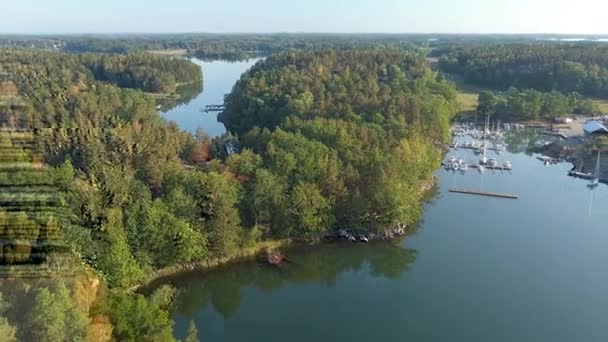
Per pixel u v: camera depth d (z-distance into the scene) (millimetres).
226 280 75812
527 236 91000
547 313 67875
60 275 43938
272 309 69188
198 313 68188
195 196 77562
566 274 77938
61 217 55594
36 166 61594
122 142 104312
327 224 84875
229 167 87125
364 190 88812
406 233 91188
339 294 73188
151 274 72125
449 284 75375
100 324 43250
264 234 83000
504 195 111125
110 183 74938
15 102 105188
